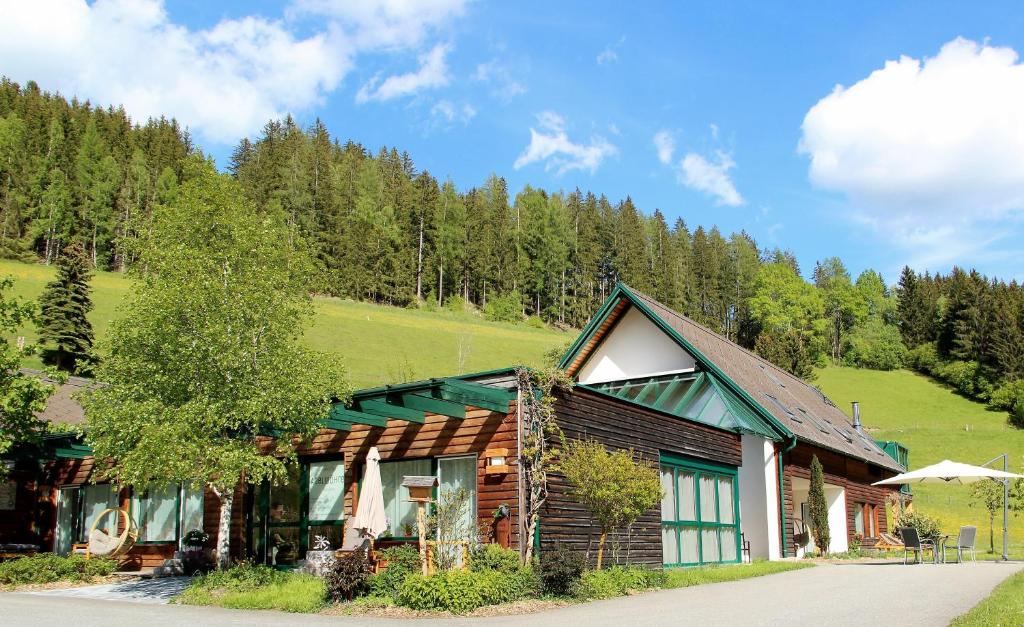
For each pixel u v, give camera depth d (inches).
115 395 553.6
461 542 476.4
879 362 3885.3
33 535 829.2
